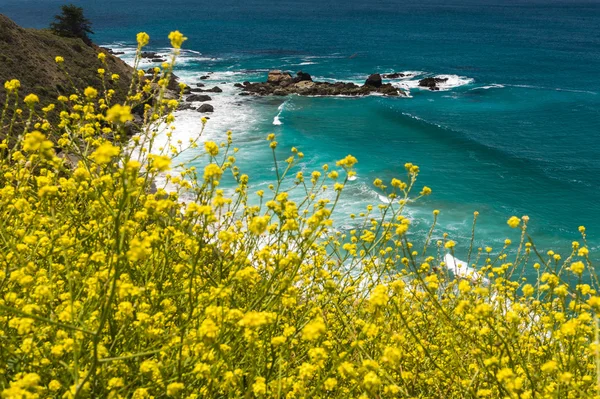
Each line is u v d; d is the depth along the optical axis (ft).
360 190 106.83
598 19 654.94
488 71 285.84
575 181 121.60
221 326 9.57
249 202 91.35
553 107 199.21
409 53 360.69
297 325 13.38
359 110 192.95
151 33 490.90
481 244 88.02
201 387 10.95
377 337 12.99
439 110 197.88
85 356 10.19
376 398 9.44
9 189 14.88
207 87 228.02
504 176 125.08
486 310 10.36
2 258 12.59
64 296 11.32
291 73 281.74
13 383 8.23
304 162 126.93
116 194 14.15
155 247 12.42
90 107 20.04
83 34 220.23
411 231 90.89
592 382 11.30
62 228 14.73
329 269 20.26
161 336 10.46
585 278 73.31
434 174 125.90
